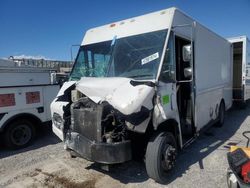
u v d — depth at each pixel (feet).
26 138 21.72
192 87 16.98
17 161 18.13
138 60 14.11
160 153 13.03
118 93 12.02
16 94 20.84
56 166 16.62
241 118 30.68
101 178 14.58
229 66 28.94
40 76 24.35
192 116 17.39
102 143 11.78
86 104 13.21
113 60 15.21
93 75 16.14
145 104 11.63
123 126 11.93
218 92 24.07
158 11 15.14
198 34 17.94
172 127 14.80
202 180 13.93
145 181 14.03
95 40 17.25
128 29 15.74
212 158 17.06
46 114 23.00
